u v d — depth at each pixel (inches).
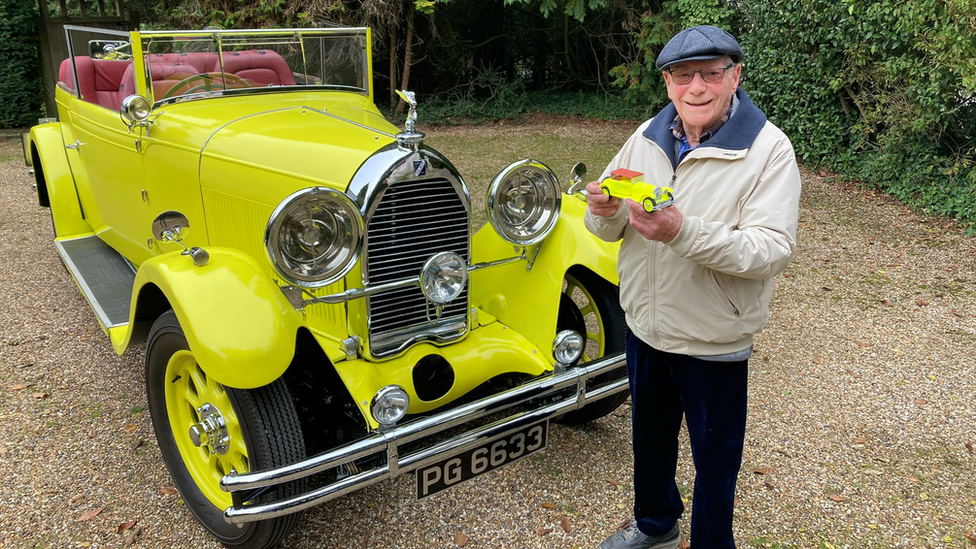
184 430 105.4
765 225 72.7
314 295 107.8
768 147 73.7
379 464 92.4
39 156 202.7
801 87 332.5
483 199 279.6
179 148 128.3
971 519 109.7
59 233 189.0
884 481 119.0
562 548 102.3
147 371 105.0
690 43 72.6
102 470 117.3
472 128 454.6
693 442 85.0
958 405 142.9
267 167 110.6
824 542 104.4
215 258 94.0
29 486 112.3
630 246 84.0
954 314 187.2
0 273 203.2
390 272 103.5
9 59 416.2
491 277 126.3
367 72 159.5
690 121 76.3
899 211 279.0
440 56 501.7
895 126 287.3
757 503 113.1
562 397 111.7
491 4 517.0
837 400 144.9
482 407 94.7
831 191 306.5
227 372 83.6
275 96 146.3
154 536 103.0
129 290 148.5
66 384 144.0
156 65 133.8
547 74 563.2
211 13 410.0
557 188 115.3
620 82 454.3
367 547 102.2
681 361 82.3
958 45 247.8
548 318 115.1
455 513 109.7
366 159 101.0
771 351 166.7
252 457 89.4
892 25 277.7
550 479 118.3
